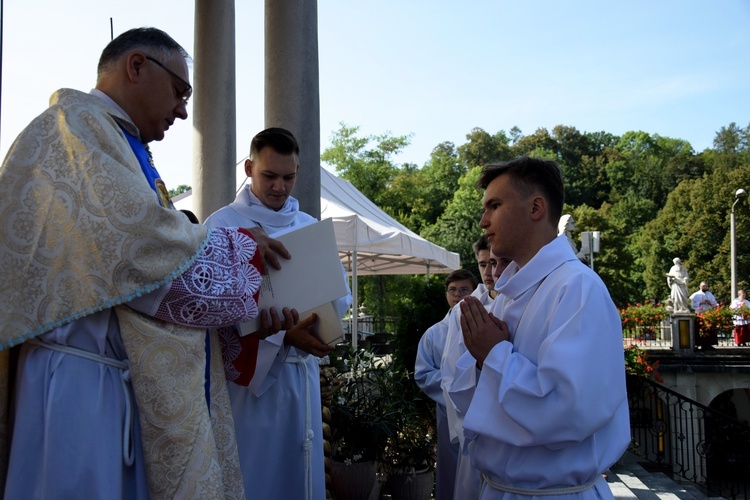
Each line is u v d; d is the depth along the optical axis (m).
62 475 1.62
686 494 9.14
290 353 2.88
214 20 6.23
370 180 37.41
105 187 1.70
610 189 77.38
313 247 2.34
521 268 2.16
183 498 1.72
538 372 1.87
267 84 4.89
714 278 47.84
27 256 1.67
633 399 12.94
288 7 4.84
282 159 2.93
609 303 1.98
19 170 1.70
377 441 4.46
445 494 4.19
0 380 1.74
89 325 1.72
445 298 5.48
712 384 18.08
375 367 5.30
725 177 48.66
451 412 3.03
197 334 1.84
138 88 1.93
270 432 2.76
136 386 1.73
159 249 1.72
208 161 6.21
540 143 81.75
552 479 1.93
